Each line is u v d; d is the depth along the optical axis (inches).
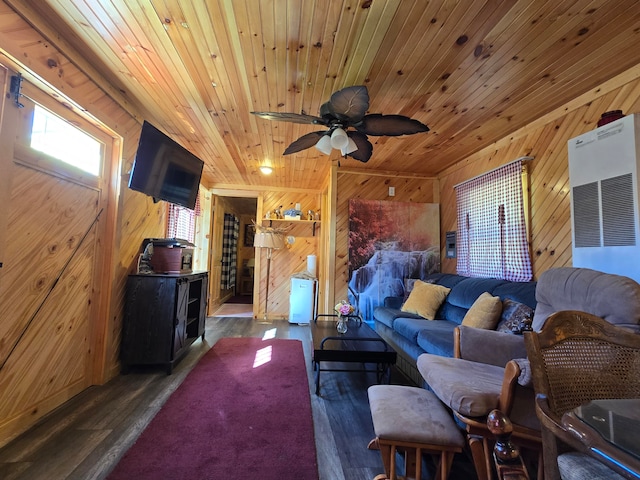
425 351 96.7
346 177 168.4
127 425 72.7
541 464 50.6
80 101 77.7
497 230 121.5
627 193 67.7
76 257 85.6
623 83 79.9
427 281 151.3
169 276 108.2
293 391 94.6
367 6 58.4
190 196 130.3
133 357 104.7
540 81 84.1
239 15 61.0
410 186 173.8
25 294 69.2
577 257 79.0
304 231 224.2
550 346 41.7
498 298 93.4
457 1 57.1
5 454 60.7
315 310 195.8
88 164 89.5
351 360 92.6
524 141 113.4
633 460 23.6
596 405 32.5
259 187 221.6
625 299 51.4
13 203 65.1
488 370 63.2
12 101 63.5
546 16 60.7
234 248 311.3
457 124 111.8
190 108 102.1
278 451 64.6
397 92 89.8
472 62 75.7
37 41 64.0
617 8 58.5
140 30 66.4
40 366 74.4
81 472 56.2
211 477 56.1
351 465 61.1
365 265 163.5
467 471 61.1
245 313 224.4
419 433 52.0
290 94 91.8
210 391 92.8
